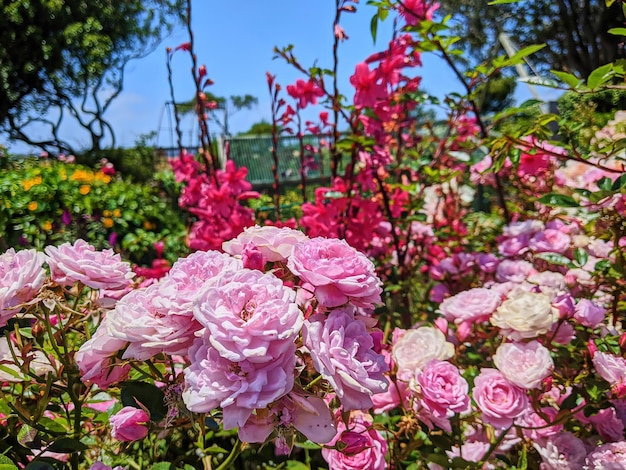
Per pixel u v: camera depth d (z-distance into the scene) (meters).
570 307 1.11
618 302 1.41
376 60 1.83
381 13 1.66
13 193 5.05
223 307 0.63
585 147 1.51
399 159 2.51
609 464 0.96
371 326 0.82
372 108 1.87
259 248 0.82
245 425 0.66
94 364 0.77
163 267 2.18
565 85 1.15
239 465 1.22
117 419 0.79
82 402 0.87
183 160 2.30
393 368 0.99
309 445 0.97
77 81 12.73
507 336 1.08
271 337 0.61
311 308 0.79
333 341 0.68
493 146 1.27
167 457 1.15
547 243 1.68
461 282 1.96
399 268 2.14
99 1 12.98
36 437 0.81
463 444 1.16
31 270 0.78
